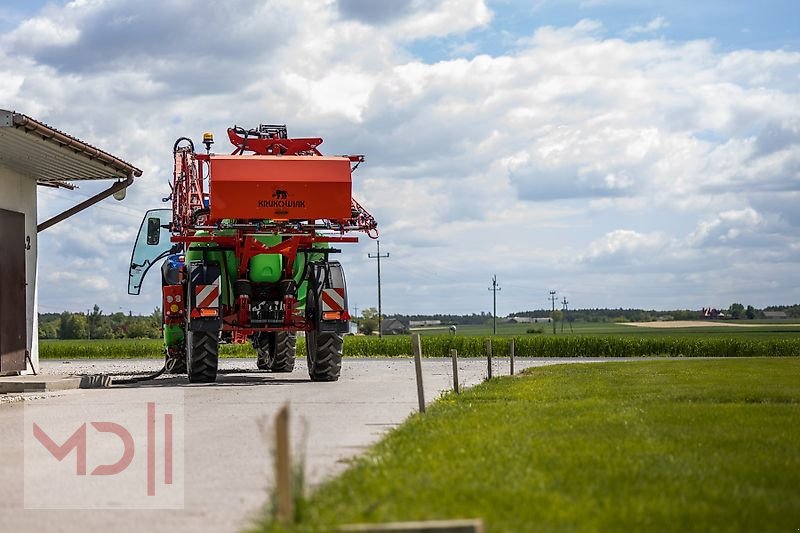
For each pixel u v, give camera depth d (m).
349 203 25.41
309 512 7.63
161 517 8.66
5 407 19.05
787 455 10.94
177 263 30.77
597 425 13.73
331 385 25.16
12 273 27.72
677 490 8.91
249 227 25.55
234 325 26.72
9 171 27.88
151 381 27.86
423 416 15.47
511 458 10.56
